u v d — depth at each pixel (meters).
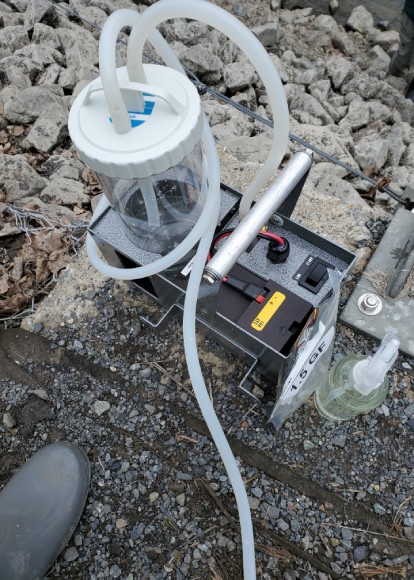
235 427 1.39
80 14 2.64
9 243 1.74
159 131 0.88
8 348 1.54
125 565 1.25
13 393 1.47
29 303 1.63
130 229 1.27
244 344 1.32
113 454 1.38
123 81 0.88
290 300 1.27
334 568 1.23
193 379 1.08
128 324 1.54
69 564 1.26
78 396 1.46
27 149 2.01
